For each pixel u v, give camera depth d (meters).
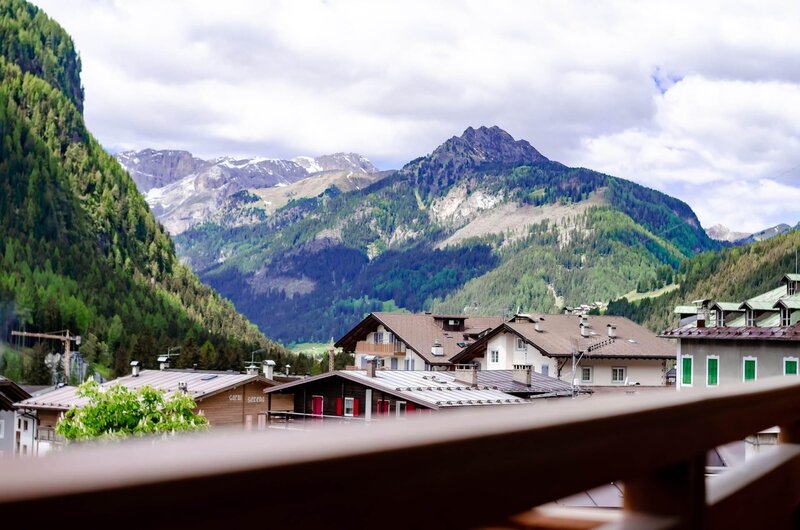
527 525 1.72
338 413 35.84
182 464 0.86
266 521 0.95
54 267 125.00
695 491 1.99
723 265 158.62
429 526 1.17
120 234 163.50
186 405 26.02
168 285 163.50
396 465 1.11
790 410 2.73
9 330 86.25
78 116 176.25
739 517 2.26
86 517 0.78
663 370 62.59
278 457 0.96
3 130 150.88
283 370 99.00
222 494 0.90
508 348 63.31
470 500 1.24
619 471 1.65
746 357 41.16
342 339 76.06
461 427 1.25
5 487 0.73
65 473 0.77
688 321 44.41
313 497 1.00
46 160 153.12
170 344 98.06
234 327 163.25
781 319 40.88
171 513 0.85
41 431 38.62
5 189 141.38
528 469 1.37
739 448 3.23
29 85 172.50
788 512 2.66
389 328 71.62
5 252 117.88
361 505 1.06
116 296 132.62
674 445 1.87
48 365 75.50
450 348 70.56
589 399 1.72
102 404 25.17
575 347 58.75
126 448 0.85
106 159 174.38
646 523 1.85
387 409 34.03
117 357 94.38
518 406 1.49
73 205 152.38
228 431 0.99
